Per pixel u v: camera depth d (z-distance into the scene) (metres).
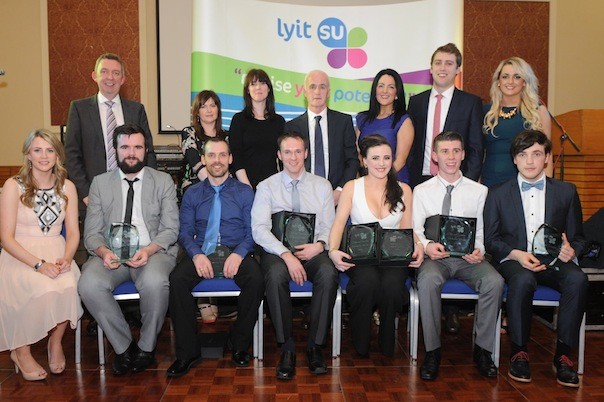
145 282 3.04
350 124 3.84
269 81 3.80
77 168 3.67
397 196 3.27
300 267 3.11
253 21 4.54
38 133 3.06
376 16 4.60
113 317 3.03
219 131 3.90
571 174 4.72
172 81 6.19
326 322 3.08
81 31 6.12
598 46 6.61
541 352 3.42
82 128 3.70
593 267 3.72
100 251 3.12
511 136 3.65
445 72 3.67
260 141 3.77
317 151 3.75
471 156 3.68
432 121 3.77
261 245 3.26
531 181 3.22
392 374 3.04
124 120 3.78
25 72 6.17
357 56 4.62
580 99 6.64
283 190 3.37
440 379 2.98
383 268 3.22
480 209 3.31
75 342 3.32
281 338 3.06
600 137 4.48
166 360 3.26
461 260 3.26
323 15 4.61
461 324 4.03
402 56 4.60
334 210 3.45
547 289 3.09
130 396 2.75
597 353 3.37
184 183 3.88
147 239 3.33
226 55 4.49
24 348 2.97
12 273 3.00
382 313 3.13
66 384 2.91
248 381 2.94
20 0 6.11
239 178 3.75
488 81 6.50
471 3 6.45
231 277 3.17
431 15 4.54
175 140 6.22
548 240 3.04
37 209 3.10
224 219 3.35
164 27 6.14
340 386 2.87
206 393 2.78
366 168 3.58
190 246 3.23
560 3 6.54
